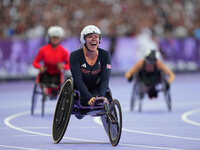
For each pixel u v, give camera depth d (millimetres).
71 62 18281
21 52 55688
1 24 56875
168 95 31641
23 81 56438
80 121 26125
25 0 58688
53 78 29766
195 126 23859
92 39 18062
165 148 17062
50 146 17734
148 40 61406
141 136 20484
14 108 33812
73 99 17578
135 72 31734
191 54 70000
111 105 18000
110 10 63375
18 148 17234
